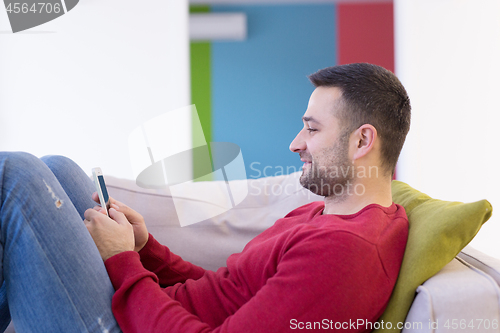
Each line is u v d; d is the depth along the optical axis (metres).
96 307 0.78
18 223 0.74
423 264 0.76
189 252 1.28
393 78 0.89
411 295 0.75
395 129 0.87
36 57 2.95
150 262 1.09
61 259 0.76
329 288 0.72
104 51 3.03
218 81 5.09
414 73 3.00
